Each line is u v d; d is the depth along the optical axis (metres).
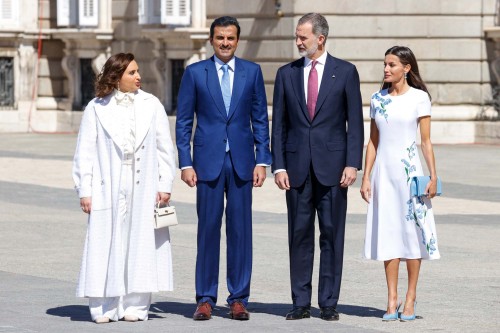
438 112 39.91
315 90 13.22
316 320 13.13
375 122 13.37
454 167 32.19
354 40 38.91
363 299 14.45
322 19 13.22
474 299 14.41
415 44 39.53
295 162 13.23
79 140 13.14
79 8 45.47
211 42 13.47
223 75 13.38
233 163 13.29
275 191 26.77
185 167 13.34
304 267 13.29
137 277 12.87
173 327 12.63
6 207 23.58
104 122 13.06
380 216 13.23
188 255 17.86
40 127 47.38
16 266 16.78
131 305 13.04
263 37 39.09
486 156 35.34
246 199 13.38
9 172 30.73
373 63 39.09
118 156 13.02
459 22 39.81
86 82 46.75
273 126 13.40
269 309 13.81
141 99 13.20
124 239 12.95
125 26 44.72
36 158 35.00
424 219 13.16
